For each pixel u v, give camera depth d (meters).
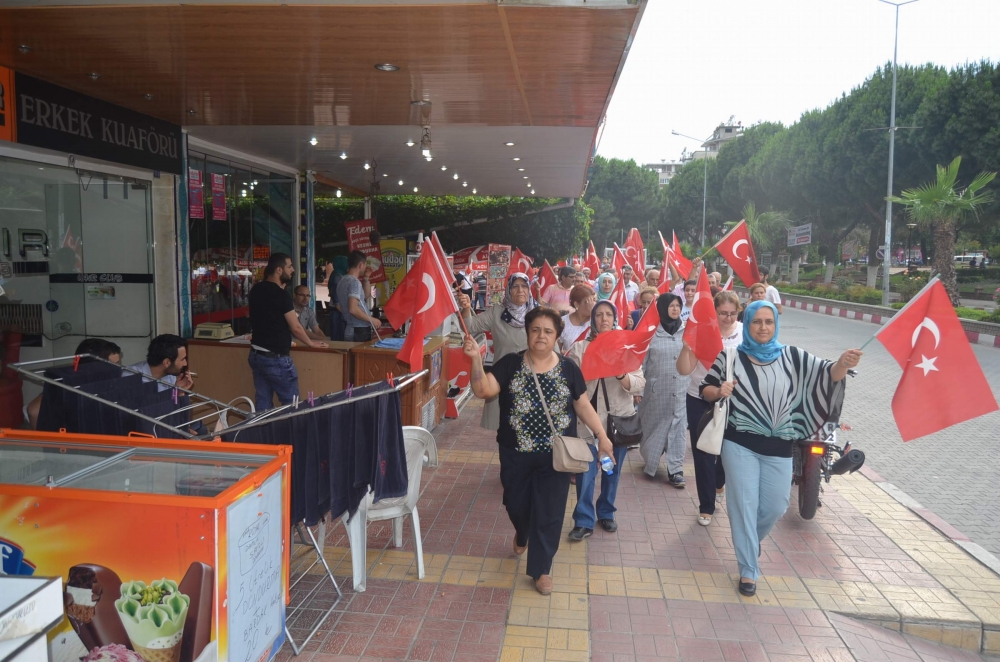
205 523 2.64
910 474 7.41
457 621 4.02
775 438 4.36
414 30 4.96
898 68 29.47
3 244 6.88
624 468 7.09
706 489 5.53
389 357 7.18
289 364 6.67
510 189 18.88
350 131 9.48
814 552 5.13
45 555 2.75
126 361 8.39
